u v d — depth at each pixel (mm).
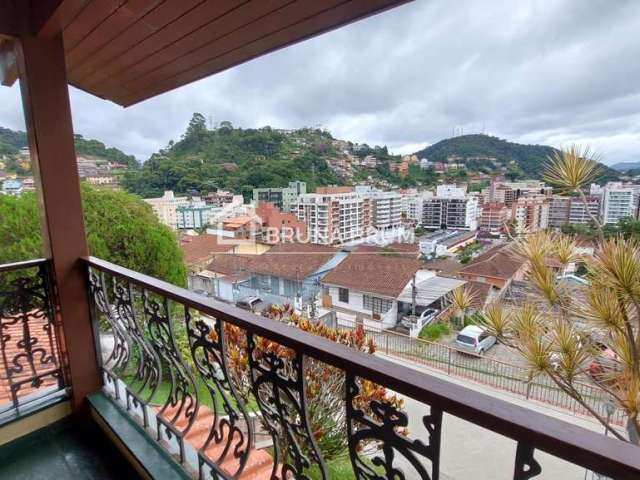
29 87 1743
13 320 1841
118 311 1743
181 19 1728
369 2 1395
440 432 585
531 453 484
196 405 1372
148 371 1671
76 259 1943
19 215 5352
